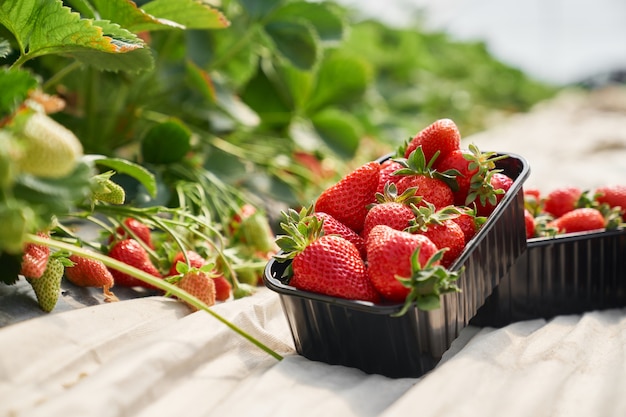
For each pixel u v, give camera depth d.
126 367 0.71
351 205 0.89
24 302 0.85
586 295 1.06
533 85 4.45
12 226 0.60
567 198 1.16
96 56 0.98
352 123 1.81
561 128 2.83
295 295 0.79
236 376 0.79
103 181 0.92
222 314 0.86
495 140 2.59
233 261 1.14
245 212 1.27
